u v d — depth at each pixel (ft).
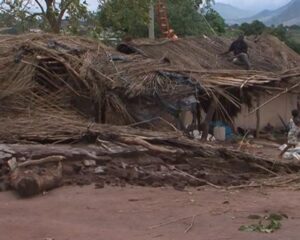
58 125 42.75
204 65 65.41
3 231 23.72
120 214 26.76
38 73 52.34
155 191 31.76
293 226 25.30
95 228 24.44
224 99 62.28
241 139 60.59
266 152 52.65
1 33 67.21
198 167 38.42
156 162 37.22
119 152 36.68
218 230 24.39
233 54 70.49
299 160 42.50
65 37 59.93
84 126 42.47
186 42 71.87
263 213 27.73
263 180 36.50
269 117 71.77
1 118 46.55
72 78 52.26
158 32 104.37
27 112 48.39
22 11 79.77
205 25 113.09
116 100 52.44
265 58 74.59
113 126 43.73
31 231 23.75
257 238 23.25
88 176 33.65
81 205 28.25
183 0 112.27
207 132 56.80
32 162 32.63
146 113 52.95
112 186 32.45
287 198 31.45
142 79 53.47
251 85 59.62
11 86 50.60
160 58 62.18
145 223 25.40
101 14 86.28
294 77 66.59
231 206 28.91
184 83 54.80
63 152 34.73
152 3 83.05
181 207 28.30
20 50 53.47
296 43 127.65
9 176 31.91
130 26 86.02
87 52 56.54
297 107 75.05
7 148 35.12
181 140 40.93
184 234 23.81
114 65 54.95
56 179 31.40
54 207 27.84
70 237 22.99
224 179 36.14
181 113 57.00
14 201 29.04
